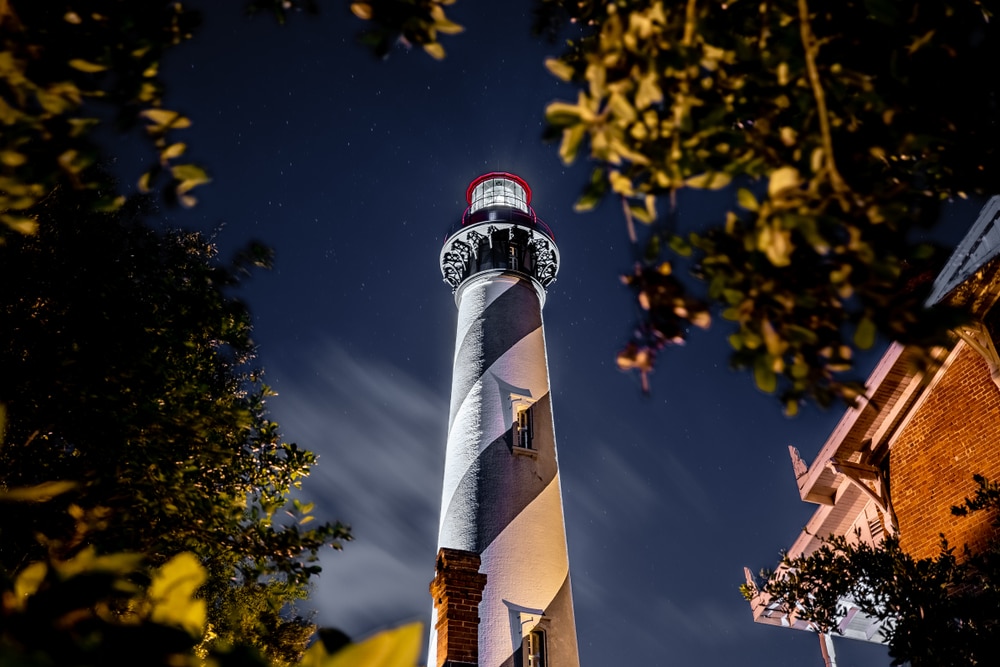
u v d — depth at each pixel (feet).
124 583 3.79
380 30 9.39
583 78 8.63
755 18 10.93
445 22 9.29
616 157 7.97
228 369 31.63
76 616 3.59
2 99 8.98
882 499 43.93
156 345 23.59
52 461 20.44
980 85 10.04
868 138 9.91
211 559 22.95
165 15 9.93
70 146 9.52
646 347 8.61
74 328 21.88
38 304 22.21
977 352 39.27
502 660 49.85
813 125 9.12
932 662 23.61
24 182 9.50
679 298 8.41
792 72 9.21
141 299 24.75
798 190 7.63
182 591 3.96
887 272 7.73
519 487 59.82
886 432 44.57
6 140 9.20
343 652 3.15
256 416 25.27
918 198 10.59
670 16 8.34
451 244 83.20
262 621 30.25
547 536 57.93
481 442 62.59
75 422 20.21
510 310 74.79
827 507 48.57
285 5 10.59
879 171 11.60
